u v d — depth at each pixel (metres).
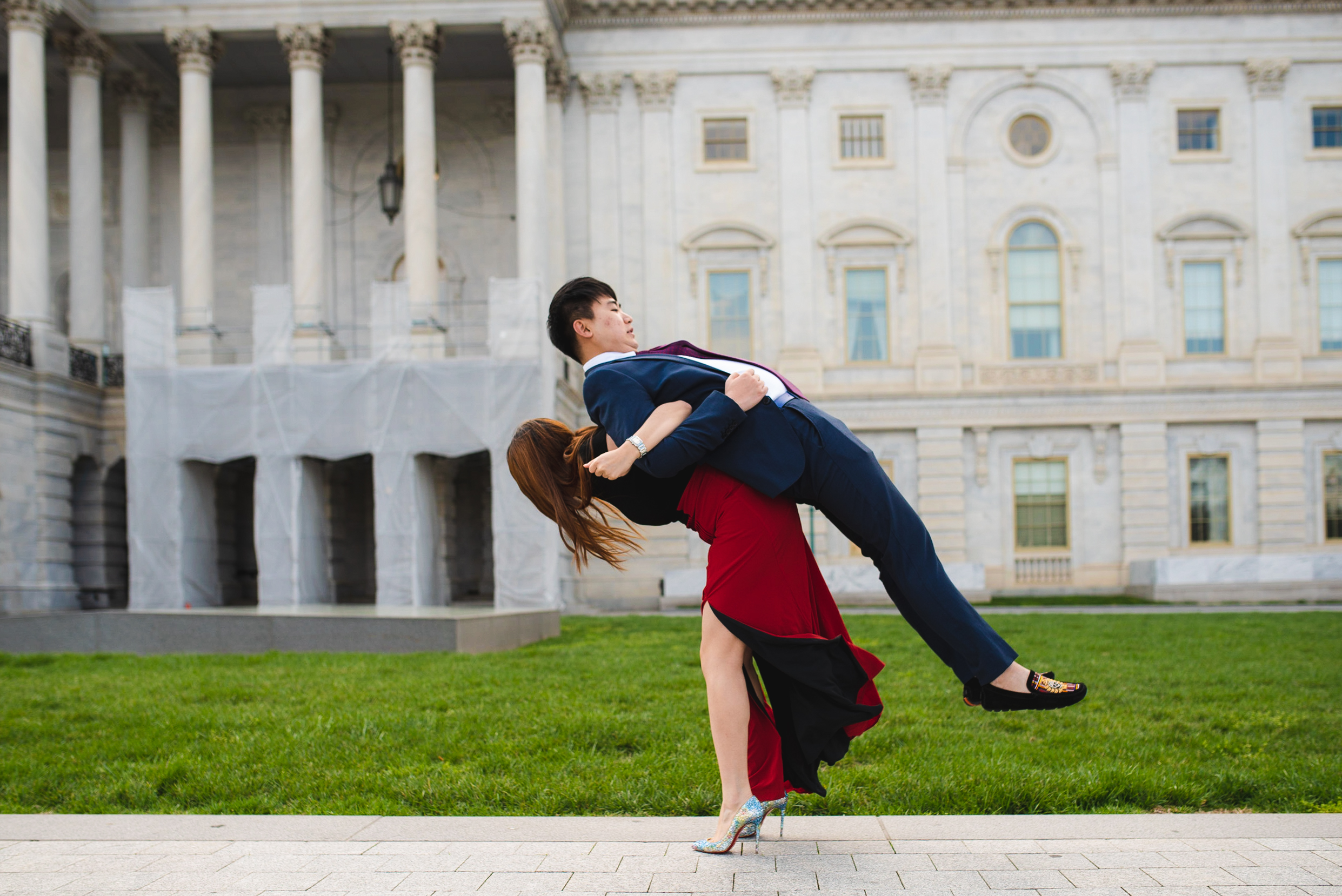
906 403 32.03
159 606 25.45
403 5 28.62
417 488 25.42
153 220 33.62
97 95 29.12
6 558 24.55
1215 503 32.28
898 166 32.75
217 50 29.11
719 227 32.47
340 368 25.53
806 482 3.83
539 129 28.62
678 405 3.74
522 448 4.20
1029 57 32.72
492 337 25.25
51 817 4.71
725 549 3.79
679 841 4.13
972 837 4.10
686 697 9.13
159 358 25.86
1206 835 4.10
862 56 32.75
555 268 31.70
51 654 13.99
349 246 33.78
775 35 32.78
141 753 6.89
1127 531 31.80
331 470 30.97
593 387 3.88
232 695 9.47
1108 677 10.47
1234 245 32.50
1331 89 32.72
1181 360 32.31
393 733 7.29
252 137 34.06
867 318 32.69
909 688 9.57
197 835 4.32
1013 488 32.28
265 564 25.34
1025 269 32.84
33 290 26.72
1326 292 32.62
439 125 33.91
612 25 32.69
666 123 32.69
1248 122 32.72
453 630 13.84
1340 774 5.74
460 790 5.63
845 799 5.28
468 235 33.69
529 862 3.81
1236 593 28.86
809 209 32.59
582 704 8.66
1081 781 5.56
